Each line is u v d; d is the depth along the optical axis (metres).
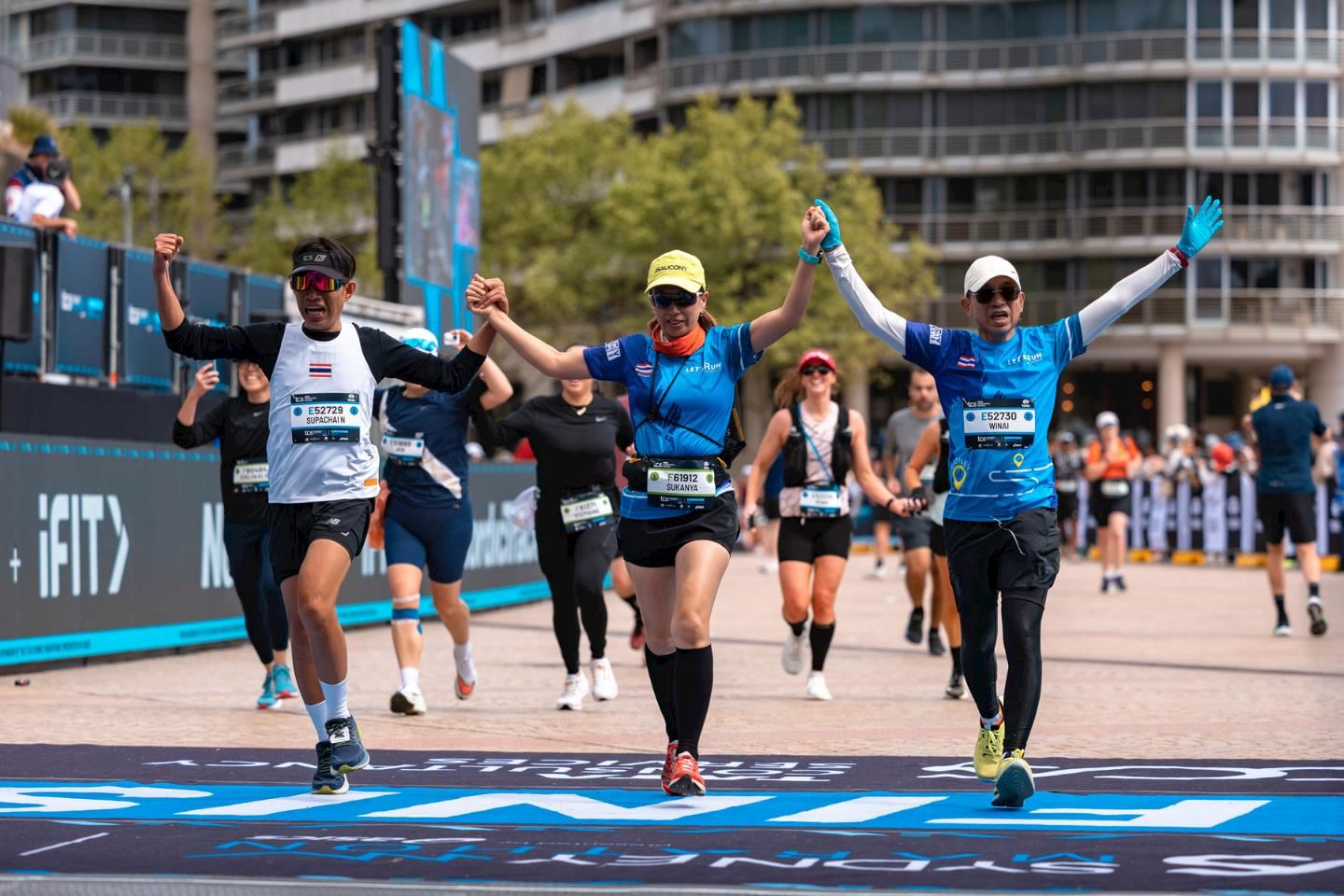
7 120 87.69
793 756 23.56
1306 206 185.62
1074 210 187.88
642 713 29.50
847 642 44.12
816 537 31.66
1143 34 183.75
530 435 30.33
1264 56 183.50
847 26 189.38
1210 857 15.70
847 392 184.25
